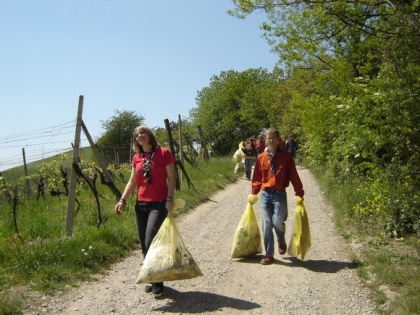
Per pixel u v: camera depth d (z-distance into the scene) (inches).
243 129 2073.1
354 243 300.0
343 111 462.9
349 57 531.8
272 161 275.1
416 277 222.8
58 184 462.9
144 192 222.1
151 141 226.1
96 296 219.6
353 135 454.3
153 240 212.8
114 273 257.0
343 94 532.1
